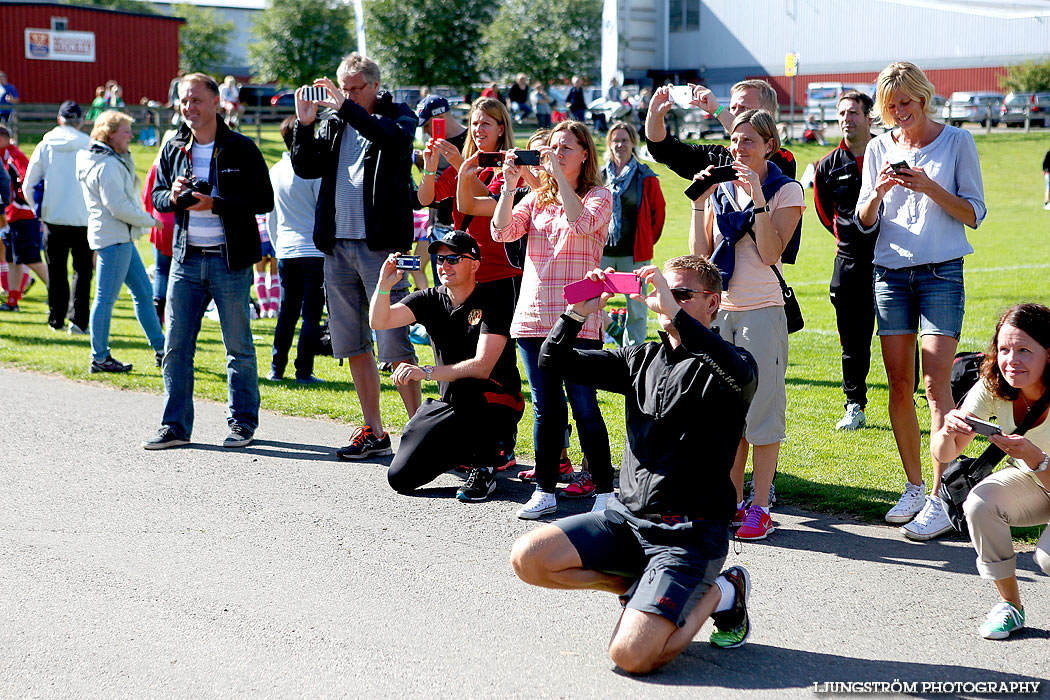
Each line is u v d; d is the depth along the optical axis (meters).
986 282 15.90
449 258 6.39
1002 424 4.69
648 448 4.29
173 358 7.50
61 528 5.86
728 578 4.38
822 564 5.40
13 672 4.18
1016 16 54.41
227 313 7.47
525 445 7.66
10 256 14.15
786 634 4.57
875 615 4.76
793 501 6.41
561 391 6.13
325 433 8.01
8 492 6.44
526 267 6.21
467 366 6.36
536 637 4.54
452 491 6.68
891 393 6.04
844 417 8.05
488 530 5.94
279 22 59.00
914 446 6.02
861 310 7.85
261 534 5.82
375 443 7.39
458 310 6.54
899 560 5.45
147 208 10.69
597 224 5.98
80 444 7.54
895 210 6.02
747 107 6.19
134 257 9.95
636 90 39.88
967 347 10.91
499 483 6.88
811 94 48.91
